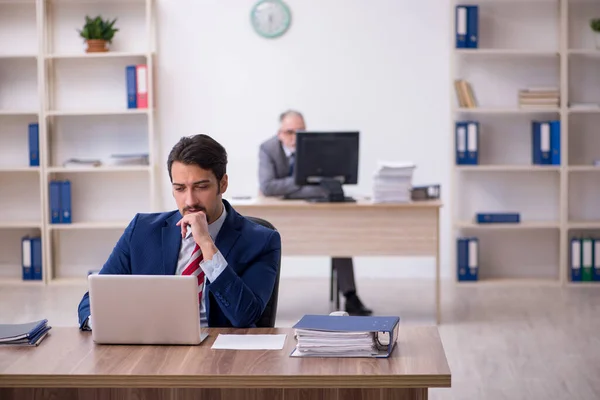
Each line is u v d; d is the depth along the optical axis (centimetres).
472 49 758
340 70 788
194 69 792
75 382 257
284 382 253
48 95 790
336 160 633
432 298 722
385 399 268
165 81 793
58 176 807
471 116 791
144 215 331
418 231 624
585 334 594
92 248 813
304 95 791
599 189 797
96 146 803
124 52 770
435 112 789
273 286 332
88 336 299
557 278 800
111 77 796
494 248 804
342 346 270
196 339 284
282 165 677
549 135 766
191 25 789
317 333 271
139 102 773
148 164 783
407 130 791
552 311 669
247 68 791
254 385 254
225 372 256
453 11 768
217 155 311
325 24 785
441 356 270
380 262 812
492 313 664
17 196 811
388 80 788
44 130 774
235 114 795
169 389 276
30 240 788
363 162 794
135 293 282
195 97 794
